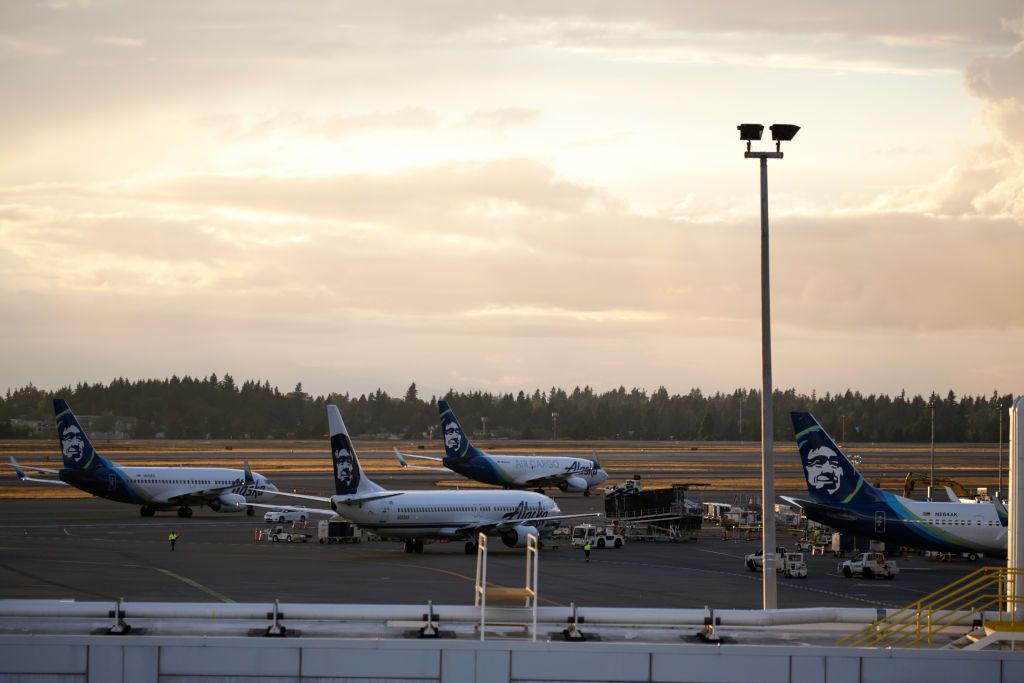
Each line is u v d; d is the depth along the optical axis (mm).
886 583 157625
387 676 59125
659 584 153375
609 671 59469
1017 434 67125
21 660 57875
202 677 58625
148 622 64938
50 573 155875
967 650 61031
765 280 90438
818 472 167625
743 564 181625
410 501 188500
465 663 59188
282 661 58844
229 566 166750
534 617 60906
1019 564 67000
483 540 66625
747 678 59812
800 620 70125
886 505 164625
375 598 134125
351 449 189000
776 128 90438
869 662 60000
